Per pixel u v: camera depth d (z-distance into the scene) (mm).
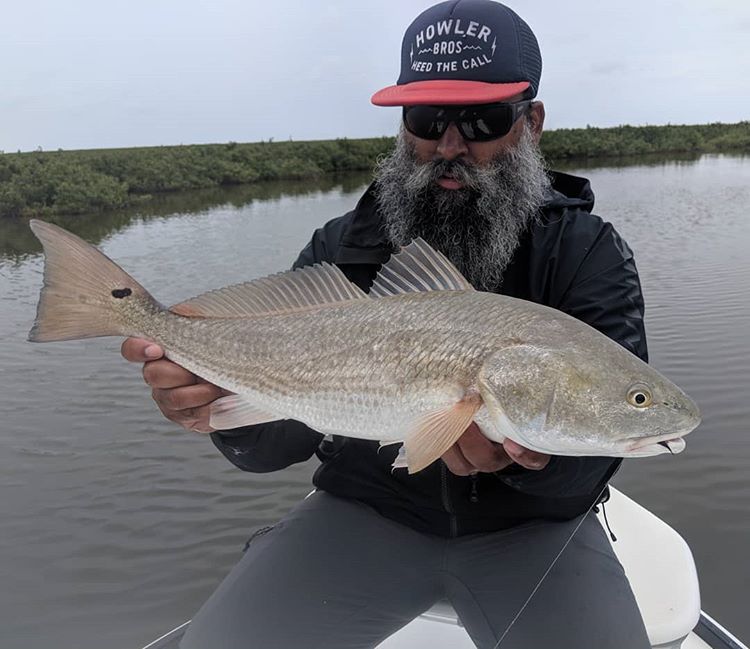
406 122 732
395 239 755
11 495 1469
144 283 3564
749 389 1754
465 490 699
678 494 1327
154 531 1340
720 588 1081
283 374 618
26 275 4055
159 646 751
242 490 1487
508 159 728
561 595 660
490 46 708
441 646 731
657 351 2082
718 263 3492
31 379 2213
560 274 708
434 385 560
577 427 523
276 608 690
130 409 1947
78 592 1162
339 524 762
